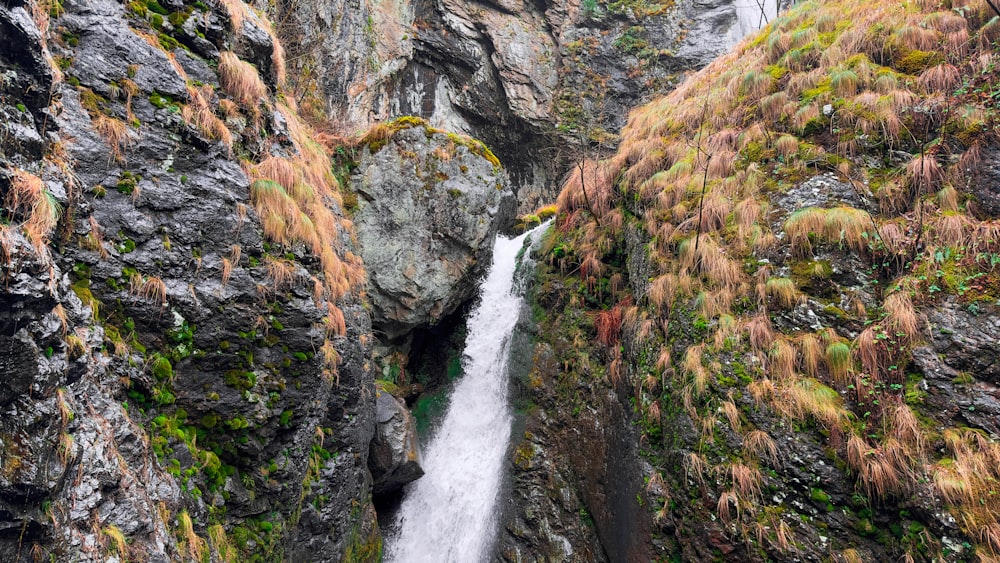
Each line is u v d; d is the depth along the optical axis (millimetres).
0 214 2514
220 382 4410
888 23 6902
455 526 8758
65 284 3260
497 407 9672
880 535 4691
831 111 6605
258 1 10305
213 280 4375
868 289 5488
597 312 8742
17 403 2488
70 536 2676
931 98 6074
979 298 4918
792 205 6223
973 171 5539
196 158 4492
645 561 6109
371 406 7387
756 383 5496
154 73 4340
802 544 4871
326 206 7336
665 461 6203
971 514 4203
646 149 8570
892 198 5801
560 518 7859
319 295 5469
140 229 3975
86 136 3793
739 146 7195
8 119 2760
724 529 5309
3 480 2316
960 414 4613
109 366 3545
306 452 5297
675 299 6648
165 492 3697
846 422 5012
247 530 4629
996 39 5902
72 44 3936
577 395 8422
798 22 8211
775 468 5164
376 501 8516
